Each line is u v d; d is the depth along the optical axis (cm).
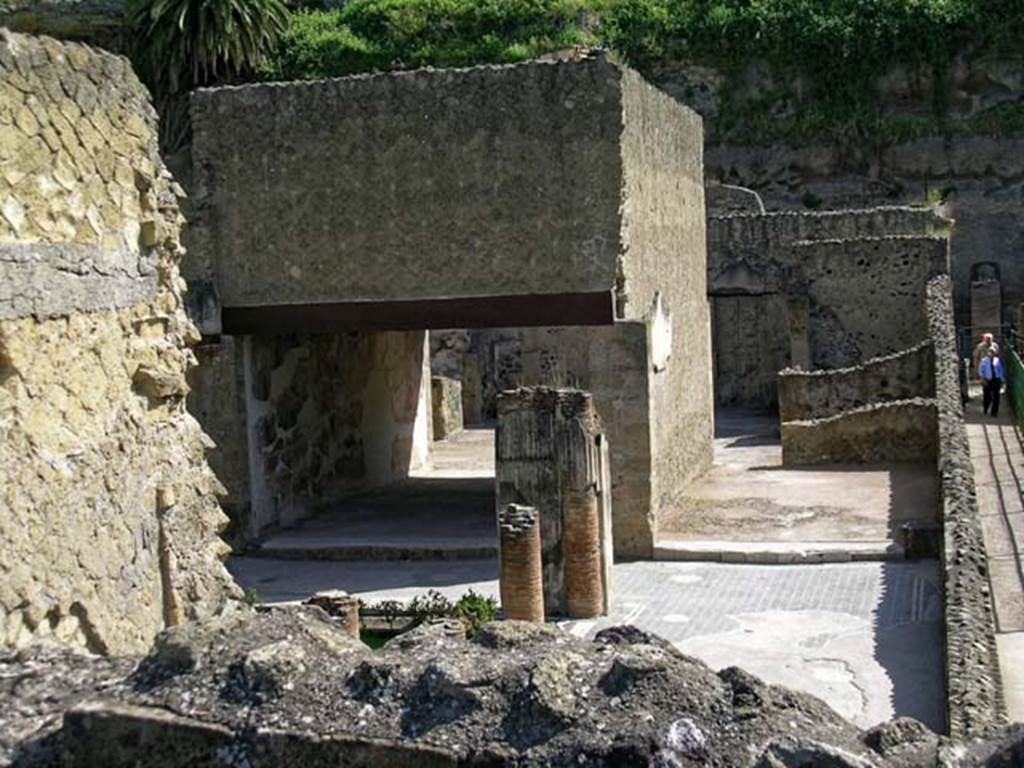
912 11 4169
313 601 1208
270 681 450
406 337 2406
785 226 3091
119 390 754
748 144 4275
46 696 490
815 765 404
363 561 1758
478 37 4200
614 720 422
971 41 4162
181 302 856
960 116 4169
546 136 1661
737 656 1247
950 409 2005
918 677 1161
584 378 1697
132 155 776
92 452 718
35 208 671
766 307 3234
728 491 2070
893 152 4200
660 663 438
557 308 1680
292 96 1727
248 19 3241
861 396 2458
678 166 2050
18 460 648
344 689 449
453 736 426
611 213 1653
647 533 1680
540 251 1678
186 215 1767
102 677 503
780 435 2577
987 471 1866
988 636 1027
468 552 1747
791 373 2484
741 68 4259
